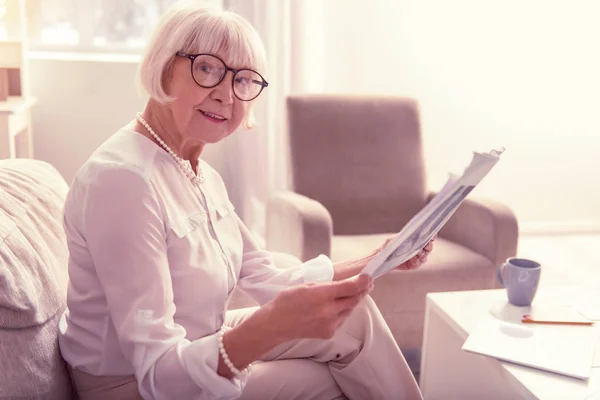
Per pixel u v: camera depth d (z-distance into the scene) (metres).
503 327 1.65
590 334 1.65
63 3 3.66
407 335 2.44
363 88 3.96
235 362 1.10
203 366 1.09
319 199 2.87
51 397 1.21
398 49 3.96
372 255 1.59
